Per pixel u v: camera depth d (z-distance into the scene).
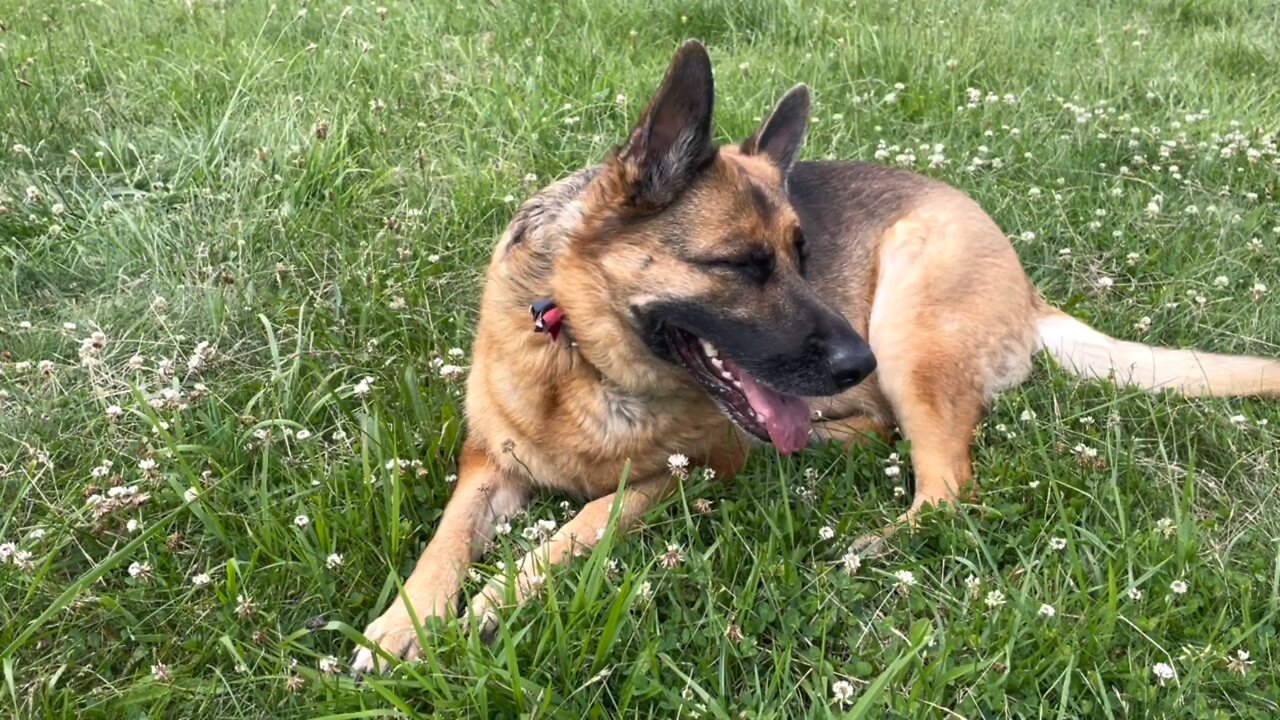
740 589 0.85
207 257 1.29
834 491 0.98
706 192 0.93
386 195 1.45
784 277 0.96
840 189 1.27
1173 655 0.80
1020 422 1.08
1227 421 1.07
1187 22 2.40
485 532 0.96
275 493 0.95
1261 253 1.37
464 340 1.20
